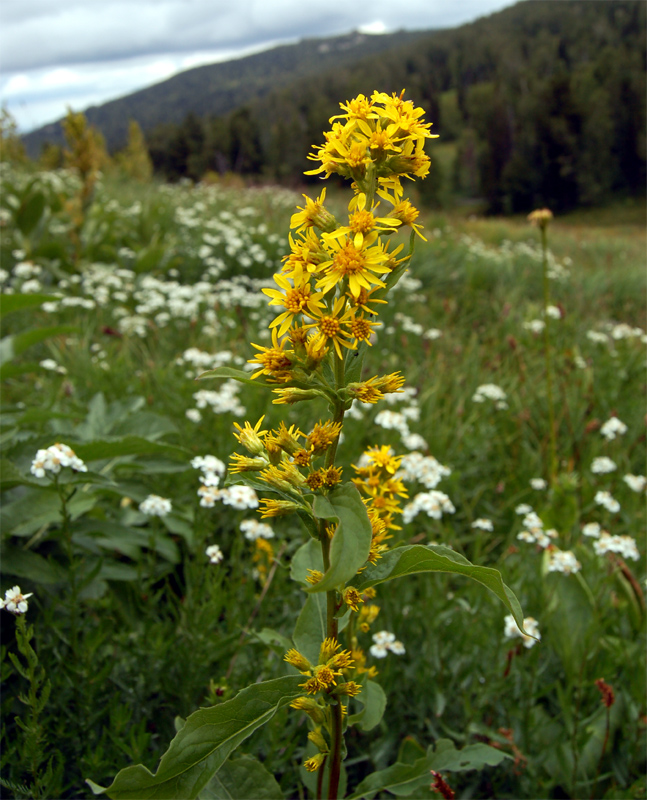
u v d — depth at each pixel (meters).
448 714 2.38
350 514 1.20
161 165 68.62
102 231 7.91
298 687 1.39
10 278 6.84
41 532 2.47
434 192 72.19
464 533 3.61
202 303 6.43
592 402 4.78
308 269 1.33
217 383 4.46
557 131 64.44
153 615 2.44
